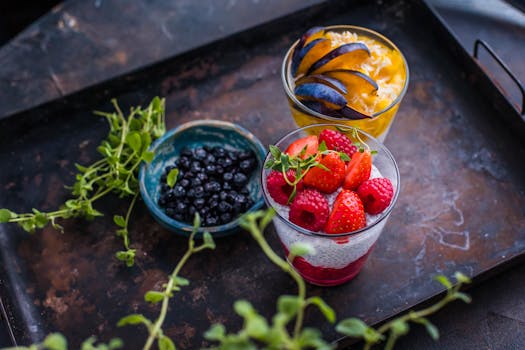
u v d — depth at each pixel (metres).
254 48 0.65
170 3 0.69
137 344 0.50
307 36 0.54
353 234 0.44
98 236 0.55
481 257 0.52
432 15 0.64
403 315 0.50
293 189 0.46
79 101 0.61
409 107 0.61
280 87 0.62
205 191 0.54
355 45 0.52
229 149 0.58
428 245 0.53
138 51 0.66
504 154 0.57
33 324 0.51
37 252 0.55
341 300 0.51
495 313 0.52
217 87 0.63
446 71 0.62
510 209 0.55
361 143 0.47
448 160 0.57
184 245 0.54
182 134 0.58
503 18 0.68
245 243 0.54
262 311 0.51
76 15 0.68
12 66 0.65
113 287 0.53
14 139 0.61
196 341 0.50
